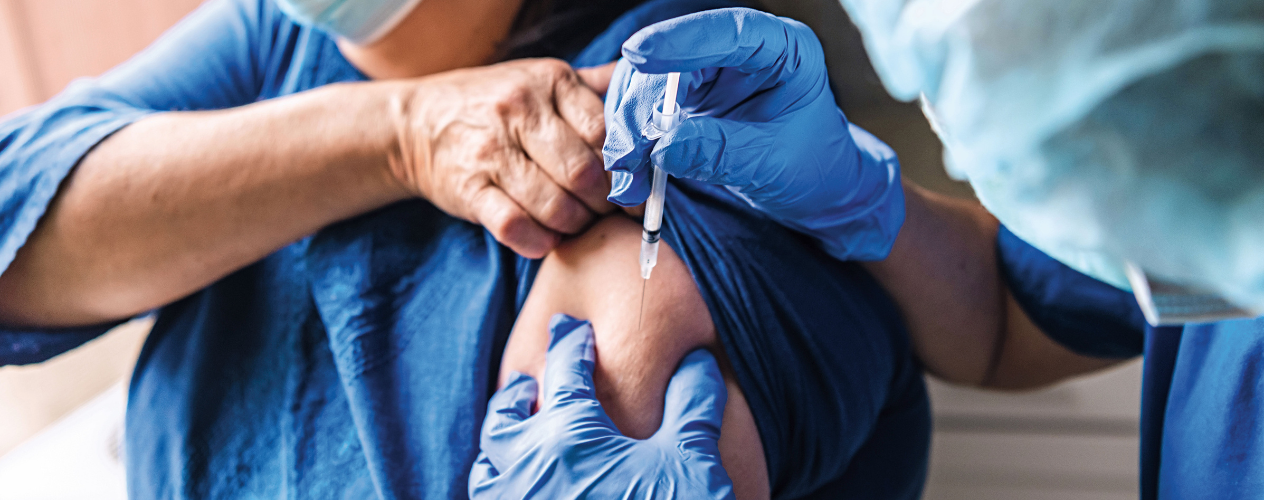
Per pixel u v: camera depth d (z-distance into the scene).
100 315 1.03
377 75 1.06
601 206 0.97
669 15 1.00
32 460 1.33
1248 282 0.74
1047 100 0.73
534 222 0.96
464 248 1.01
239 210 0.98
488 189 0.96
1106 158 0.75
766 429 0.96
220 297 1.04
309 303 1.02
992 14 0.72
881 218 0.97
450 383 0.98
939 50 0.75
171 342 1.06
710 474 0.90
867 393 0.99
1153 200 0.75
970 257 1.06
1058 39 0.71
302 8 0.99
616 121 0.88
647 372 0.94
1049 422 1.39
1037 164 0.76
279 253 1.04
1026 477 1.38
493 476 0.93
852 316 0.98
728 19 0.83
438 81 0.99
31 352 1.03
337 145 0.98
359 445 0.99
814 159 0.92
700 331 0.96
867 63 1.22
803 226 0.96
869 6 0.77
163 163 0.99
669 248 0.97
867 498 1.03
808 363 0.97
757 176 0.90
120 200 0.98
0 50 1.41
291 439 1.00
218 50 1.10
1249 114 0.69
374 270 1.01
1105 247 0.77
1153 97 0.71
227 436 1.02
